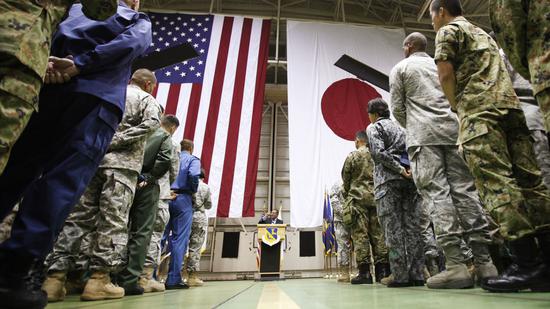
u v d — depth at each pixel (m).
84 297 1.50
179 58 6.52
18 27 0.66
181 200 3.12
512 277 1.09
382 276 2.74
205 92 6.34
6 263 0.76
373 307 0.82
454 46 1.37
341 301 1.04
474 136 1.21
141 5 7.77
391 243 2.04
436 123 1.72
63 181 0.91
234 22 6.95
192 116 6.16
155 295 1.82
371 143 2.19
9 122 0.64
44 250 0.82
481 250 1.53
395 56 7.27
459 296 1.07
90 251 1.81
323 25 7.35
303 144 6.38
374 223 2.78
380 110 2.37
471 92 1.28
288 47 7.04
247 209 5.93
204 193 3.97
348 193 2.90
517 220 1.06
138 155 1.78
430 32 8.92
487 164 1.16
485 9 7.83
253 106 6.38
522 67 0.90
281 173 9.79
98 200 1.69
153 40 6.65
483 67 1.30
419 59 1.92
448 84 1.36
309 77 6.84
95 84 1.06
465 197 1.61
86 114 1.04
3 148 0.64
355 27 7.43
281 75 10.81
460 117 1.30
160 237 2.63
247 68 6.59
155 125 1.86
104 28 1.22
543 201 1.10
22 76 0.67
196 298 1.48
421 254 2.09
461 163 1.66
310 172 6.26
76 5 1.30
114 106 1.09
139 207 2.07
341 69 6.97
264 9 8.95
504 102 1.22
